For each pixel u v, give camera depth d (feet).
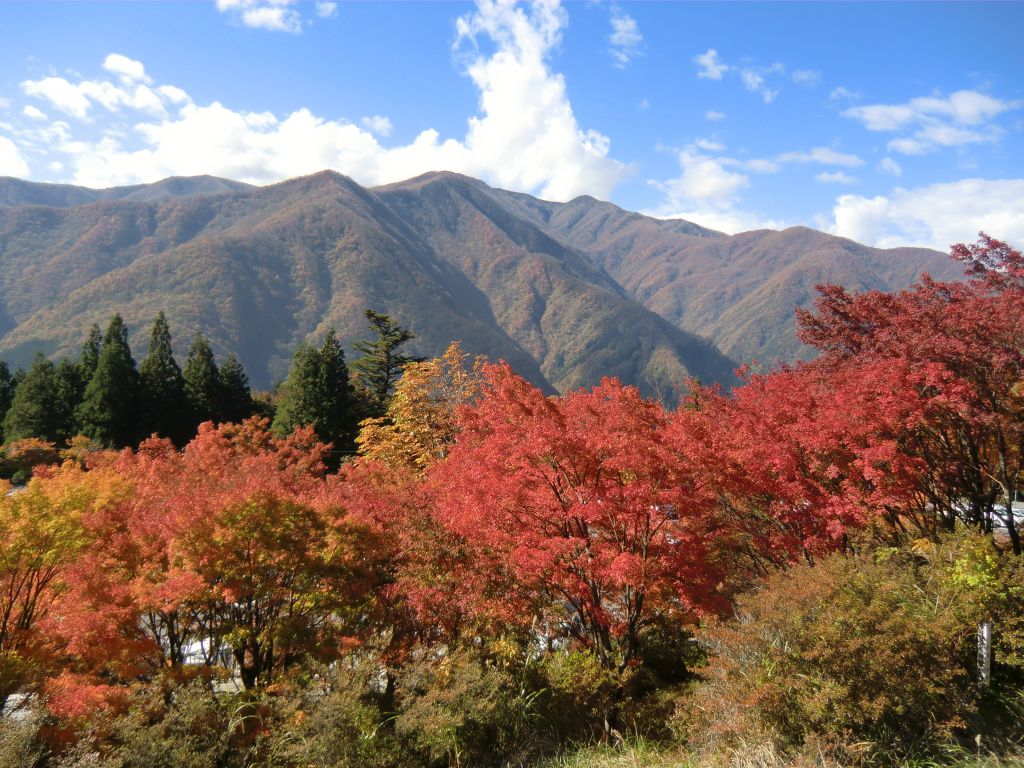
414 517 35.53
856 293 44.88
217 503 32.24
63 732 25.17
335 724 25.71
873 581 25.38
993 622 25.96
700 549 32.45
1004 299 35.63
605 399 36.83
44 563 31.14
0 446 123.85
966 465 36.32
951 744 21.45
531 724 29.68
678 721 28.22
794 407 38.52
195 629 34.86
